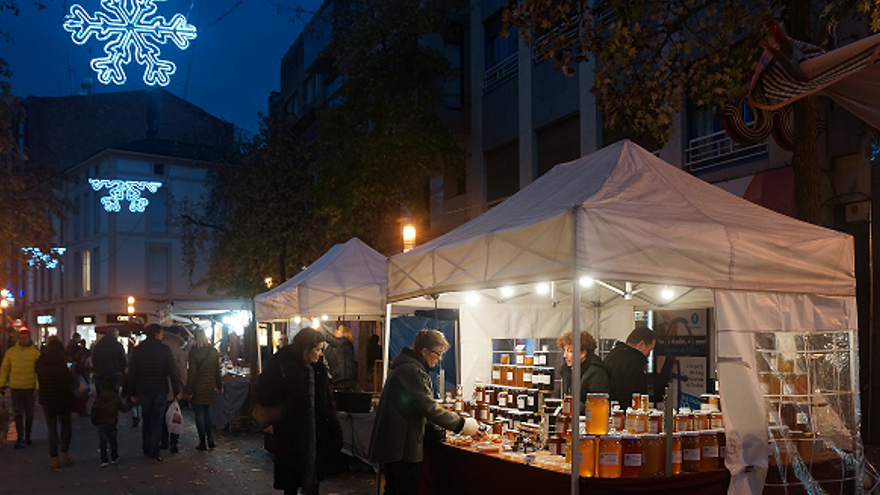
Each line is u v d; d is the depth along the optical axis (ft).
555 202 16.22
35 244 81.76
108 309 130.62
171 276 135.33
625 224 14.25
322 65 93.76
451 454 18.70
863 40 12.57
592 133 45.44
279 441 19.80
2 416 38.11
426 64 54.60
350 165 54.85
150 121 152.46
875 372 30.17
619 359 19.34
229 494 25.44
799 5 22.63
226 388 42.80
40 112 145.69
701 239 15.03
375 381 34.27
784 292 16.14
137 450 36.73
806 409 16.48
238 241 79.46
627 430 15.31
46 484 27.78
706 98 26.50
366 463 28.91
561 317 24.94
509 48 55.77
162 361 33.53
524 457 16.55
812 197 21.85
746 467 15.44
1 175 75.15
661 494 14.46
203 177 139.23
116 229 130.41
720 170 36.09
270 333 51.29
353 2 58.85
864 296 30.83
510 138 54.60
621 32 24.85
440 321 31.48
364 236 58.65
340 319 38.04
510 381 22.57
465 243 17.44
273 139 75.36
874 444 29.94
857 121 30.07
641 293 23.36
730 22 26.18
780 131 29.12
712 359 31.76
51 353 31.76
